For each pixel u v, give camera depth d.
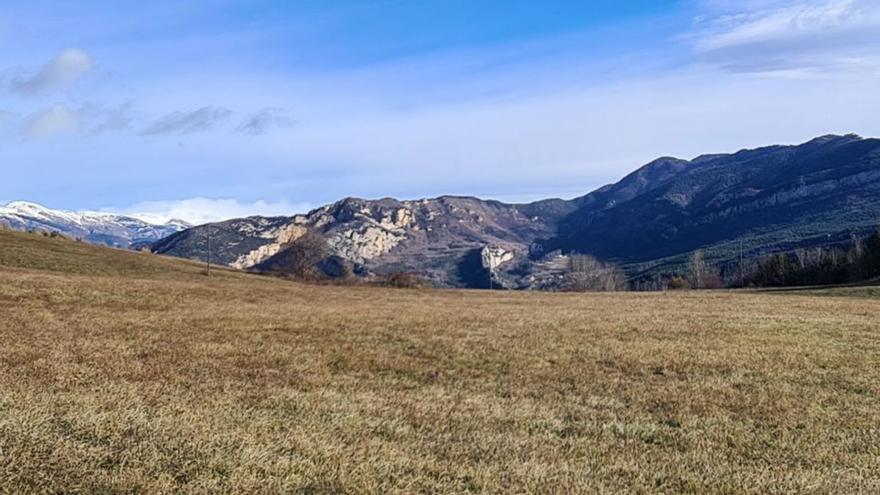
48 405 8.84
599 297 58.72
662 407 13.40
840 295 54.44
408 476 7.24
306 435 8.73
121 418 8.42
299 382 14.38
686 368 18.23
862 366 18.83
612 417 12.29
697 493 7.61
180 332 22.59
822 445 10.52
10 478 6.02
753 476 8.39
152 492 6.05
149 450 7.22
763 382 16.38
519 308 41.88
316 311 34.16
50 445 6.98
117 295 34.62
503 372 17.48
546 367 18.25
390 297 54.62
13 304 28.14
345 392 13.53
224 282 66.00
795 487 7.92
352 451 8.04
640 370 17.92
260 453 7.41
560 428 11.16
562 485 7.43
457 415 11.56
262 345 20.34
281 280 83.62
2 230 79.06
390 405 12.05
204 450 7.35
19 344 17.28
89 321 24.33
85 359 15.52
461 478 7.46
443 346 21.84
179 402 10.31
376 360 18.53
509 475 7.73
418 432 9.99
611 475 8.23
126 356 16.61
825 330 27.61
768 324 30.09
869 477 8.59
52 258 62.88
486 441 9.68
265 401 11.42
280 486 6.50
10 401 8.87
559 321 31.58
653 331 27.11
